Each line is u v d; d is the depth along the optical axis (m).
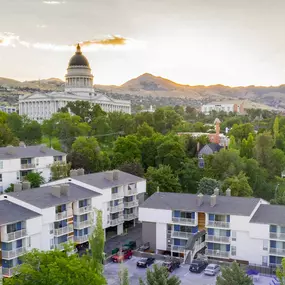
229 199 85.69
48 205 74.75
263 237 77.38
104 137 189.00
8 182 108.50
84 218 83.81
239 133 199.62
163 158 137.12
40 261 44.94
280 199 106.88
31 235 71.00
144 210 85.00
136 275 72.00
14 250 67.38
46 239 74.88
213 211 80.81
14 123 183.38
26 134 177.62
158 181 115.69
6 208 71.44
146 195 112.44
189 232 82.56
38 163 115.38
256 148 150.50
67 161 128.88
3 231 66.69
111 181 95.00
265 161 149.12
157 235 84.56
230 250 80.25
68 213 80.25
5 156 108.56
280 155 149.38
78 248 83.56
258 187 130.62
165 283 53.81
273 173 146.50
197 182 128.75
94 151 136.75
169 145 136.75
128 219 98.50
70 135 177.38
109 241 90.50
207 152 161.00
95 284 44.41
